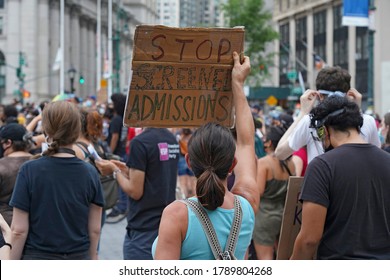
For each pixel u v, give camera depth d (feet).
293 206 13.83
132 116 11.44
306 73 198.29
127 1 233.96
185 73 11.44
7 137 16.30
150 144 17.63
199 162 9.88
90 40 286.25
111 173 18.15
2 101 237.25
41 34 237.25
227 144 9.89
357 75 166.61
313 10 195.11
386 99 67.77
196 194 9.82
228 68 11.60
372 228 11.50
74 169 14.02
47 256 13.57
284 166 20.42
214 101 11.76
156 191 17.75
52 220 13.62
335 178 11.51
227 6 164.86
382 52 144.77
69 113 13.99
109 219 37.04
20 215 13.57
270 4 245.04
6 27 237.45
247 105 11.46
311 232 11.59
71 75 146.72
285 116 28.84
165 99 11.50
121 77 235.61
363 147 11.84
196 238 9.67
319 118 12.33
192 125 11.75
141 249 17.69
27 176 13.69
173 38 11.11
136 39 10.94
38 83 236.43
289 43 211.20
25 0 233.55
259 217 20.49
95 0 288.92
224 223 9.91
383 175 11.63
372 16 79.61
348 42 172.14
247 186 10.87
